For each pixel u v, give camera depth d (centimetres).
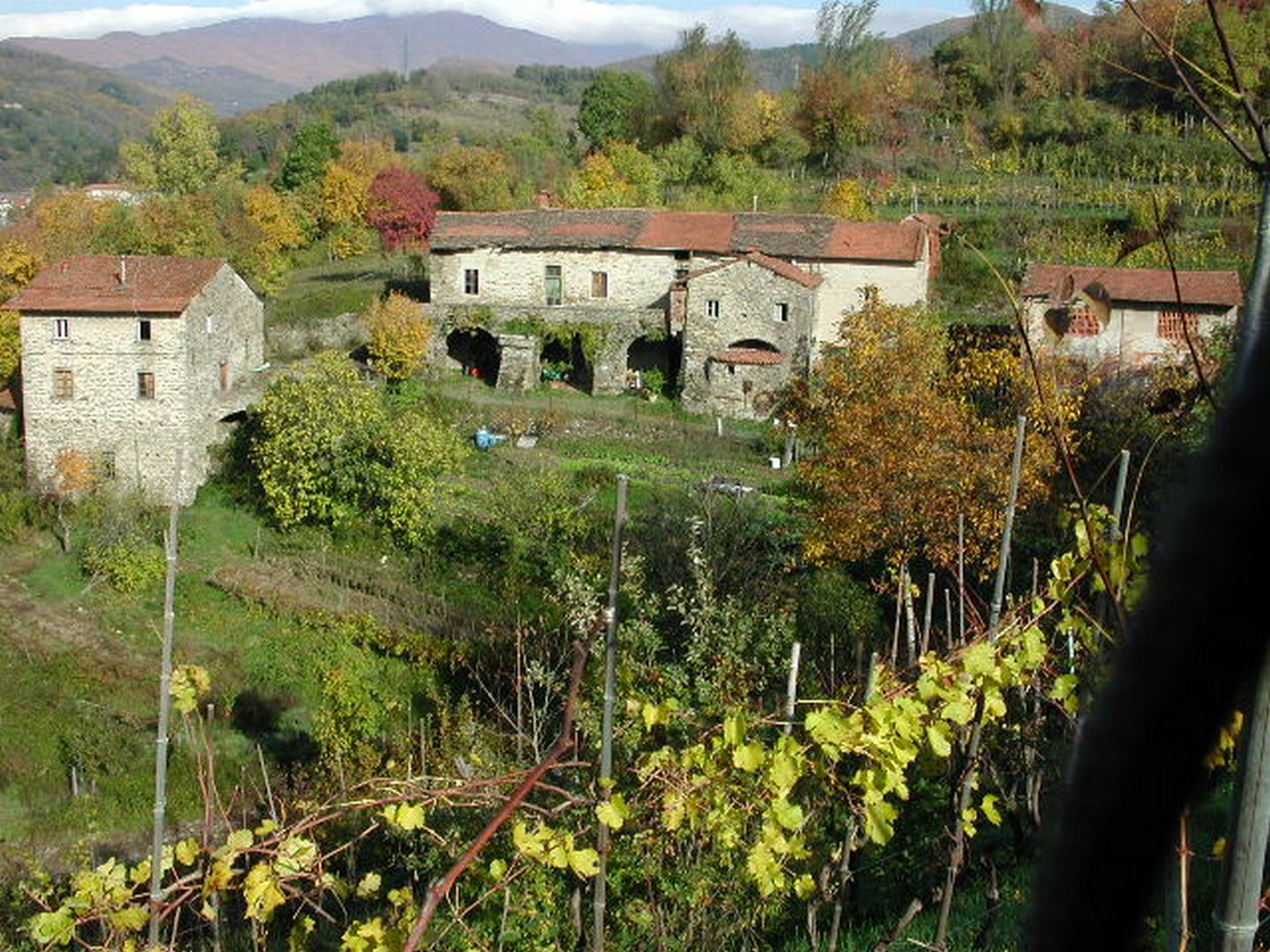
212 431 3631
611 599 580
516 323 4341
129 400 3444
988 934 759
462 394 4178
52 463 3472
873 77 6494
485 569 2819
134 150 7125
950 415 2319
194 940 1064
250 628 2698
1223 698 188
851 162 6172
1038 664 656
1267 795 291
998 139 5444
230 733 2284
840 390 2688
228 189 6225
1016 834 891
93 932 888
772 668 1492
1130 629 198
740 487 3089
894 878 935
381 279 5334
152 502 3384
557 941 838
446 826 1021
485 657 2264
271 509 3275
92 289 3472
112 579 2897
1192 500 187
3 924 1514
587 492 3228
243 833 643
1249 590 182
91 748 2184
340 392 3120
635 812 714
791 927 887
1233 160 4541
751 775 705
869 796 590
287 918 1193
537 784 633
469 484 3369
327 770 1752
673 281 4312
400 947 582
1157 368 2402
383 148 6800
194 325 3478
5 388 3859
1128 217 4431
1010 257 4572
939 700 633
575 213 4594
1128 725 197
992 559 2164
